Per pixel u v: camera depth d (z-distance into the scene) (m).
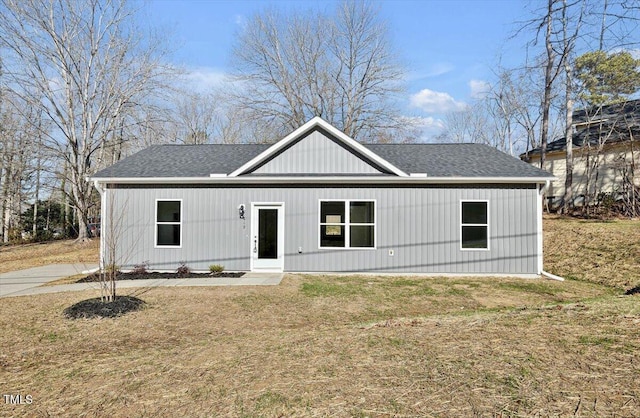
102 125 22.00
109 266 9.02
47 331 6.37
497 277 11.77
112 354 5.26
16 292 9.47
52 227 29.33
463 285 10.56
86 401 3.57
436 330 4.98
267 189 12.48
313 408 3.10
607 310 5.29
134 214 12.52
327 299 8.87
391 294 9.45
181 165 13.54
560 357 3.70
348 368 3.84
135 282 10.56
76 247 20.25
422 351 4.15
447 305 8.46
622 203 20.11
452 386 3.28
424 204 12.19
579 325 4.65
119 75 21.83
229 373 3.97
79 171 20.91
